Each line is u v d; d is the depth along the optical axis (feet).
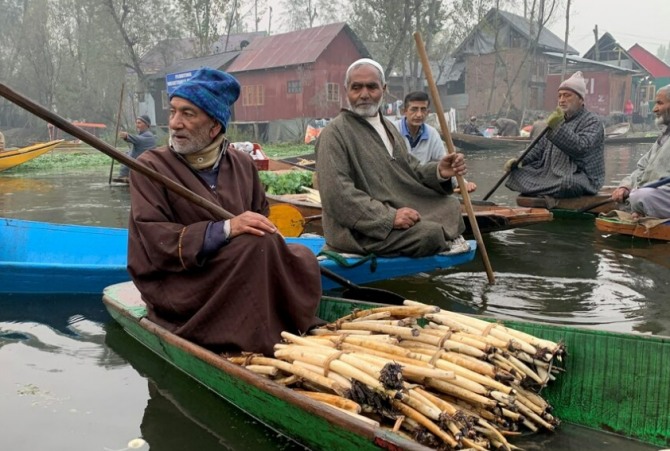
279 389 7.54
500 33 106.63
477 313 12.56
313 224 20.58
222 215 9.64
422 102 18.21
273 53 89.66
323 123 78.38
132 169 9.23
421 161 18.48
